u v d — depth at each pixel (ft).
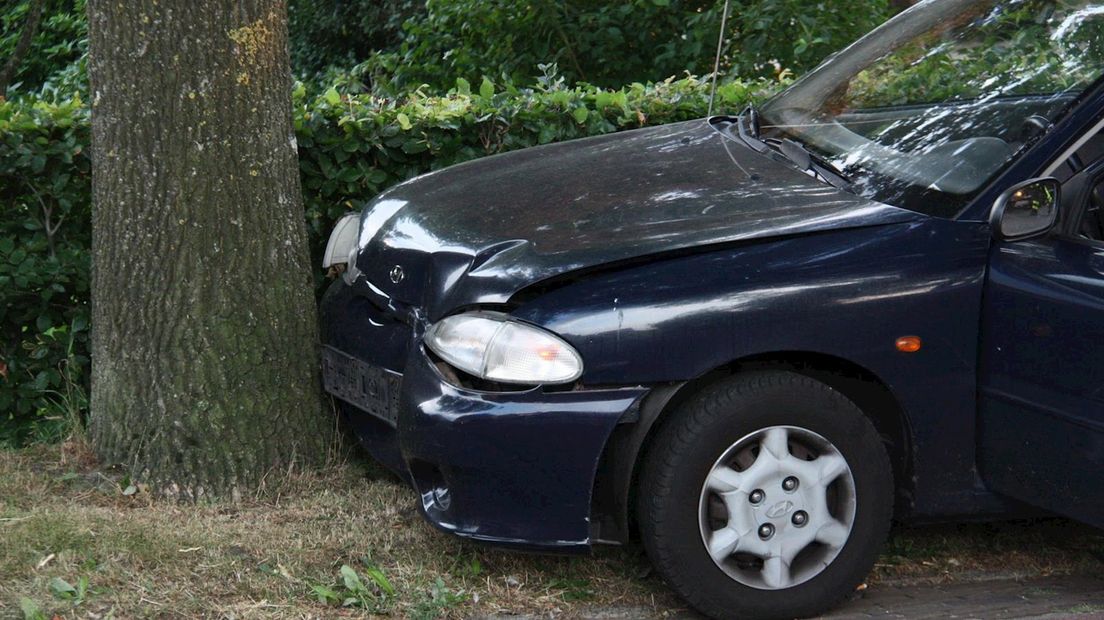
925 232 12.21
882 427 12.75
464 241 12.76
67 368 16.21
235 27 13.84
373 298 13.56
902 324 11.98
